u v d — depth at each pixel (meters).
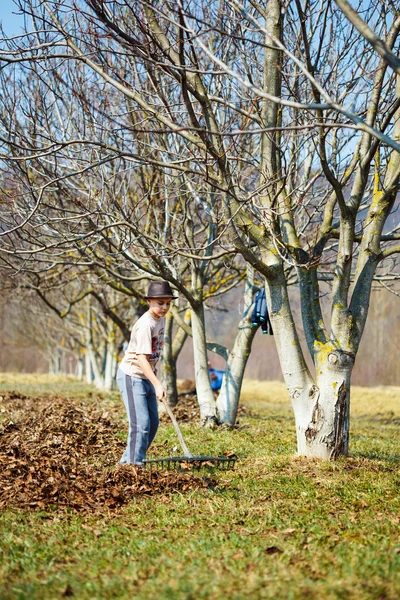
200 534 5.30
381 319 35.22
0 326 46.28
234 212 7.73
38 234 11.02
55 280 17.00
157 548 4.95
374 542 5.03
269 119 7.62
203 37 9.99
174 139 12.05
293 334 8.10
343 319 7.96
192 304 12.24
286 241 8.43
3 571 4.47
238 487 6.91
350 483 6.98
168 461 7.23
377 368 35.09
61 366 49.41
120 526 5.60
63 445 8.66
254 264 7.73
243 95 9.17
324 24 7.42
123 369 7.36
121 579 4.25
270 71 7.54
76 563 4.72
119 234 12.16
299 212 11.08
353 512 5.98
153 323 7.26
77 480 6.73
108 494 6.40
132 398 7.30
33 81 11.18
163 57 7.28
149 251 10.15
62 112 12.35
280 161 7.57
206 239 12.60
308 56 6.87
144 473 6.83
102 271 13.88
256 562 4.48
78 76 10.86
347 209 7.66
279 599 3.81
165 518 5.77
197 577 4.20
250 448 9.34
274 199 7.47
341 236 7.84
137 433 7.30
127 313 25.83
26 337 42.97
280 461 7.89
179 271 14.06
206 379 12.45
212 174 7.78
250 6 8.47
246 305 12.36
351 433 13.09
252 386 35.88
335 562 4.50
